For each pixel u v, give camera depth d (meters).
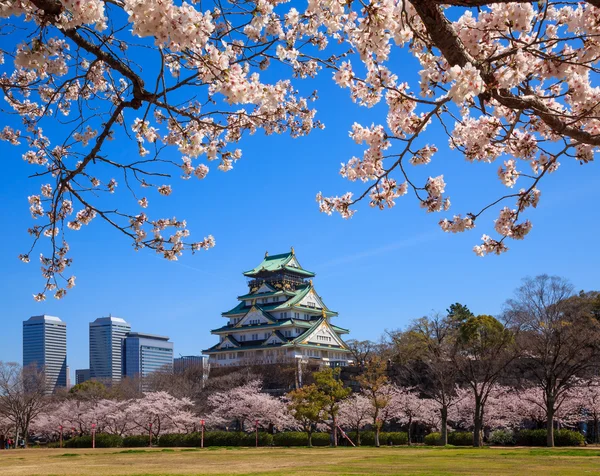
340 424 63.66
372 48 7.22
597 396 53.22
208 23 6.17
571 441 50.47
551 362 48.66
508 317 52.41
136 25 6.06
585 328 47.84
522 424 62.94
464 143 10.02
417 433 67.88
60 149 11.72
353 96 8.76
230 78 6.75
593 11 7.74
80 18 6.57
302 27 9.66
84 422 79.25
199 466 34.00
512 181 10.02
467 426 65.25
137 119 9.69
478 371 54.00
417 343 61.19
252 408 66.12
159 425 70.06
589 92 8.09
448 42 6.65
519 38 7.72
